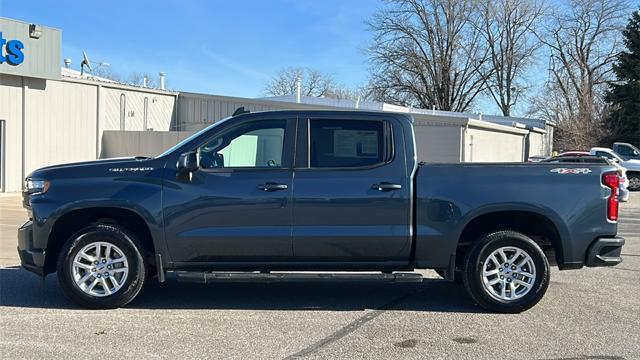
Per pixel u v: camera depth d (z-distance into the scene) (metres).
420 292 6.98
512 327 5.56
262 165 6.04
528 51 52.38
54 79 20.00
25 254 6.05
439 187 5.94
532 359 4.70
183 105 25.94
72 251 5.94
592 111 40.44
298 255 5.98
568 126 40.22
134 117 23.98
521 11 51.59
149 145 22.11
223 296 6.72
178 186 5.93
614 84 39.12
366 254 5.99
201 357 4.67
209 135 6.09
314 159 6.02
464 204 5.93
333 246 5.94
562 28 51.59
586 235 6.00
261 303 6.41
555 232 6.04
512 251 6.03
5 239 10.63
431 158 22.70
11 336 5.14
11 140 19.16
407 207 5.93
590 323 5.70
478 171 6.00
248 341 5.08
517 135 32.56
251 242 5.91
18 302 6.29
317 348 4.92
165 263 5.99
